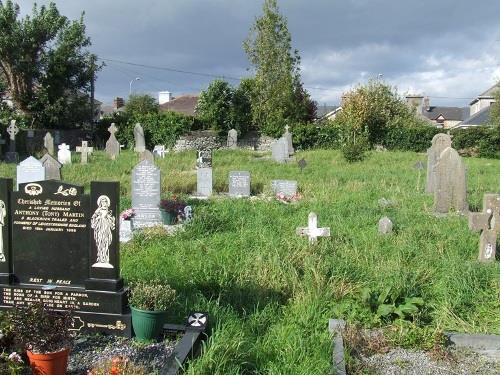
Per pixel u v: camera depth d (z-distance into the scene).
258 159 28.66
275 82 43.47
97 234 5.56
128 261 7.90
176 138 37.34
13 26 36.88
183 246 8.80
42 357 4.34
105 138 39.56
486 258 8.42
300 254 8.02
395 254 8.34
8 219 5.73
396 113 43.72
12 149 29.06
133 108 61.09
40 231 5.70
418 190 16.27
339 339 5.40
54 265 5.70
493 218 8.41
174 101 71.25
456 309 6.54
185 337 5.05
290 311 6.27
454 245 9.14
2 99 38.25
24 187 5.68
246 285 6.98
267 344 5.22
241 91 42.09
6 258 5.74
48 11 38.06
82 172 19.42
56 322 4.62
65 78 38.75
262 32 43.62
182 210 11.27
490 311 6.54
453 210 12.62
